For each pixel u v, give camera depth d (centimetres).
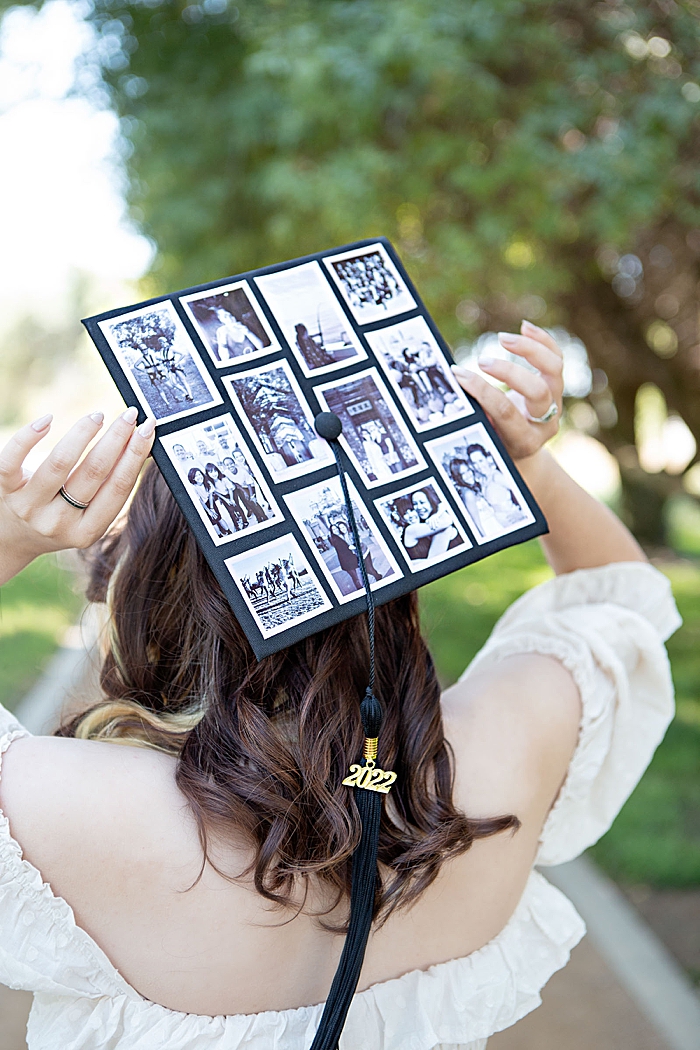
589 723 108
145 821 84
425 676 97
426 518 91
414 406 94
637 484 1089
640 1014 264
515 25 461
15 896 79
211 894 86
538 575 980
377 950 95
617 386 987
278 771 86
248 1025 87
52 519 76
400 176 504
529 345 99
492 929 101
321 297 94
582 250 659
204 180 619
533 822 104
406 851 92
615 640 116
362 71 451
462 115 496
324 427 89
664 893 334
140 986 85
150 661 99
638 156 454
